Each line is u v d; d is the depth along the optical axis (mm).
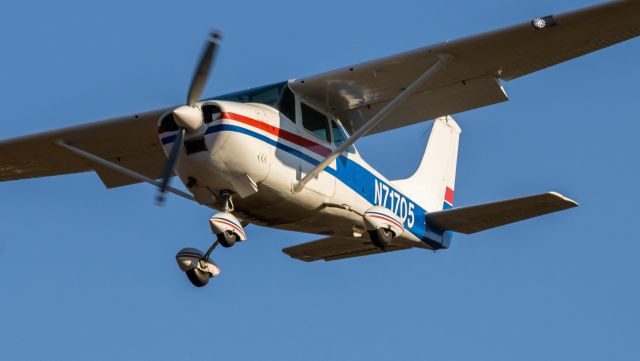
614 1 41625
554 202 48500
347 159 48094
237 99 45344
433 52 44438
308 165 45406
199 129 42125
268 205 45156
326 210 46969
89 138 50875
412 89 44438
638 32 43344
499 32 43344
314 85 45969
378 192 50469
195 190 43438
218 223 42375
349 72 45469
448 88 47094
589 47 44312
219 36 40438
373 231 47250
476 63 45312
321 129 46906
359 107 48219
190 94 41312
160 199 41375
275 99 45281
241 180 42969
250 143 42625
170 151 42781
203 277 49469
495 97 47156
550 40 43844
